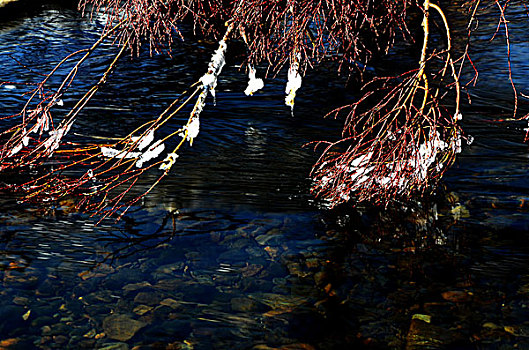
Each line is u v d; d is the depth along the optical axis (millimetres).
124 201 5230
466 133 6977
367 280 4105
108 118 7535
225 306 3793
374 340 3488
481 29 11852
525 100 8281
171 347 3395
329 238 4668
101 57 10430
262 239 4637
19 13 13453
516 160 6160
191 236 4660
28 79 9078
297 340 3486
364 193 4973
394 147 4555
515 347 3381
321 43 4867
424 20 4371
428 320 3660
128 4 4844
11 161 5918
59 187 5102
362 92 8641
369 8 4742
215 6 5234
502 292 3938
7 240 4504
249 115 7727
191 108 8023
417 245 4562
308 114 7781
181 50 11008
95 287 3955
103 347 3373
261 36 4938
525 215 4977
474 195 5367
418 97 8336
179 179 5703
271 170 5961
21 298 3793
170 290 3947
